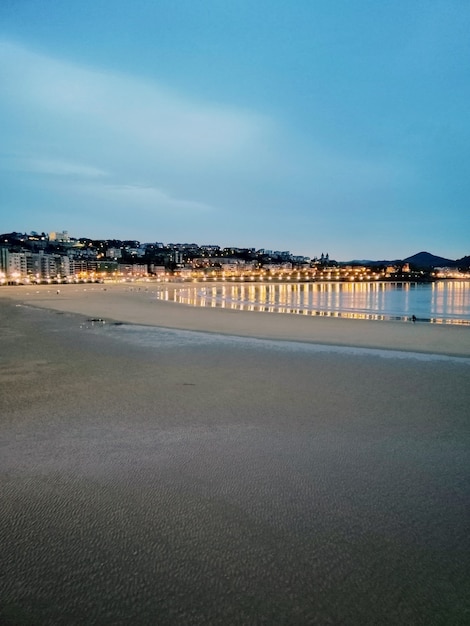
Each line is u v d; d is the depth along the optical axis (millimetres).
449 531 2795
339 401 5949
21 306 27469
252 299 52656
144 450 4188
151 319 19328
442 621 2057
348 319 19672
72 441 4430
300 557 2529
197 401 5941
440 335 13828
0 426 4895
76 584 2312
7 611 2115
